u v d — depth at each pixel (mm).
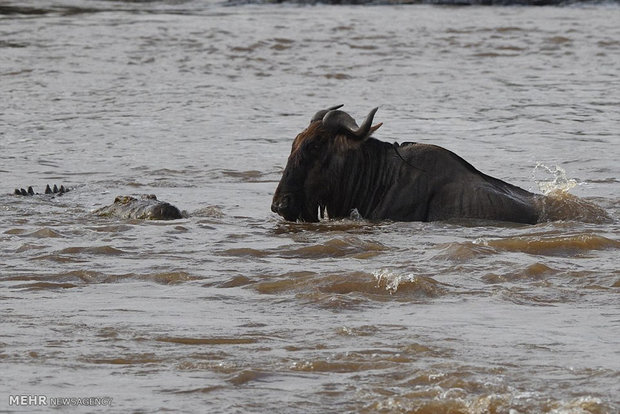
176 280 39844
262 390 27734
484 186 52375
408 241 47156
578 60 130625
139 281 39844
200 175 68188
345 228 50750
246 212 55781
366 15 171750
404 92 108312
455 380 28156
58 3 189000
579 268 41125
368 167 53094
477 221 51406
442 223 51375
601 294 37406
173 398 27141
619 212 54781
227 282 39438
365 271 39281
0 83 111938
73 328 33125
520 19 166625
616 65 127062
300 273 40469
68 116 93500
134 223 51469
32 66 122188
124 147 79125
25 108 97625
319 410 26453
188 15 171375
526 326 33344
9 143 80625
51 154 76125
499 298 36781
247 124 90062
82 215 54000
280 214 52688
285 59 129875
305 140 52875
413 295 37438
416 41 144125
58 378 28547
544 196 53125
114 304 36281
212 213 54812
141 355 30453
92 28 152250
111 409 26359
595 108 98375
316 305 36094
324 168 52688
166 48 136125
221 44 139250
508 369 29062
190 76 118250
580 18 168250
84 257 43906
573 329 33000
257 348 31125
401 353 30531
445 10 180375
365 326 33219
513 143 80625
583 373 28719
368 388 27781
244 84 113125
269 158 74562
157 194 61094
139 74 118938
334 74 119500
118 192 61875
